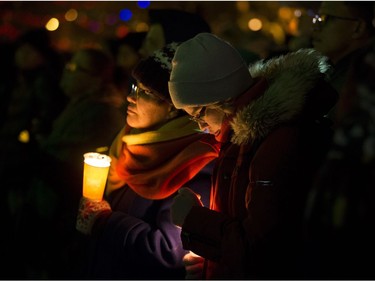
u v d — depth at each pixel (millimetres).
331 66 2402
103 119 3773
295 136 2172
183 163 2732
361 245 1789
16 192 4602
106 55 4105
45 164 3779
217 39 2377
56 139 3787
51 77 5035
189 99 2342
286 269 2141
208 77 2318
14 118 5051
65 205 3691
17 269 3861
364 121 1777
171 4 7141
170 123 2834
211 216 2291
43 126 4906
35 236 3736
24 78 5141
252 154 2258
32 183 3836
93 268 2826
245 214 2258
